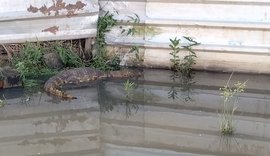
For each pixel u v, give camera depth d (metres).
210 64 6.54
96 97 6.02
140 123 5.54
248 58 6.42
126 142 5.21
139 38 6.69
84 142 5.21
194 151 5.03
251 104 5.84
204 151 5.02
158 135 5.32
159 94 6.11
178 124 5.49
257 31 6.38
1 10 6.25
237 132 5.33
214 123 5.49
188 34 6.56
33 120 5.56
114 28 6.71
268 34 6.37
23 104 5.82
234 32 6.45
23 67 6.21
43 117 5.62
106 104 5.89
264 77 6.41
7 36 6.34
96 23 6.63
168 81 6.40
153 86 6.28
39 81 6.27
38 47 6.47
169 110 5.77
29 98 5.93
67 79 6.22
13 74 6.15
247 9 6.42
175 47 6.50
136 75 6.51
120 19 6.69
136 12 6.69
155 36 6.64
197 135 5.29
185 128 5.41
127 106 5.86
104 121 5.58
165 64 6.64
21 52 6.43
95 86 6.27
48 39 6.52
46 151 5.04
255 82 6.30
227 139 5.21
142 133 5.36
